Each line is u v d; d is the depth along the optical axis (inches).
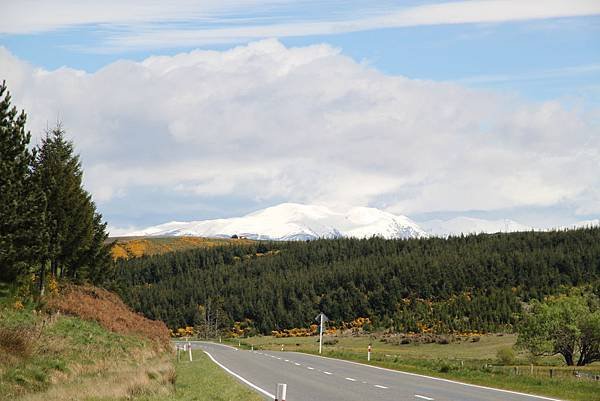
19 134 2210.9
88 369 1551.4
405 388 1542.8
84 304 3088.1
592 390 1545.3
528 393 1469.0
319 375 1927.9
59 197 3415.4
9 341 1433.3
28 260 2310.5
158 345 3174.2
